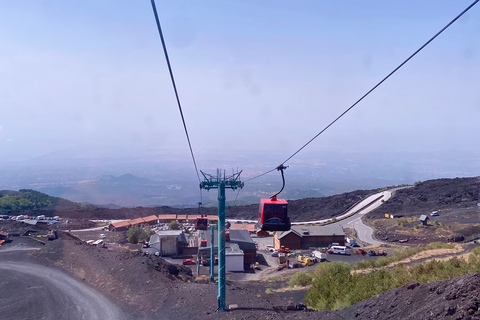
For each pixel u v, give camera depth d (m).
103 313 23.70
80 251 38.25
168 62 11.08
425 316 14.66
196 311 23.52
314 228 77.62
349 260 61.50
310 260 59.62
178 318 22.48
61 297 26.42
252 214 116.75
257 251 73.31
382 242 76.50
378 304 18.55
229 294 27.66
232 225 92.88
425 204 107.38
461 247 47.84
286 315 22.38
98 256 36.50
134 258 37.00
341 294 24.98
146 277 30.30
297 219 111.44
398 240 75.25
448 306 14.09
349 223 96.56
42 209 100.00
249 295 27.64
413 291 17.42
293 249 73.12
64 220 89.81
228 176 23.73
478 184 116.62
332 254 66.94
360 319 18.08
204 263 58.19
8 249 43.12
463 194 109.38
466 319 13.03
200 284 31.80
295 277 37.72
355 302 22.53
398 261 42.50
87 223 89.94
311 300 26.73
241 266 56.59
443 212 94.00
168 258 62.41
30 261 35.38
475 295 13.84
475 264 24.38
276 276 51.47
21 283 29.28
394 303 17.61
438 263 26.25
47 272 32.09
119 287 28.36
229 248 59.94
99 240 66.00
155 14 8.75
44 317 23.14
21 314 23.58
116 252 39.53
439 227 76.38
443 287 15.87
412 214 97.00
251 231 90.31
